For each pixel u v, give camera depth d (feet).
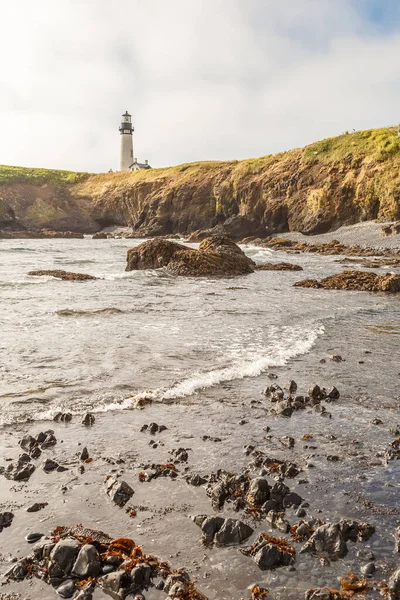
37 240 247.50
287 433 19.60
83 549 11.62
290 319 44.37
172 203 283.38
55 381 25.58
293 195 226.79
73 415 21.07
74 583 11.09
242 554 12.15
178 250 91.56
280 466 16.51
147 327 40.09
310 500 14.56
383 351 32.89
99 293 61.41
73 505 14.14
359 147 218.18
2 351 31.40
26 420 20.42
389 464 16.97
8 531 12.82
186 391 24.29
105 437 18.92
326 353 32.24
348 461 17.17
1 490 14.87
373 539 12.69
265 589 10.86
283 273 91.76
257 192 244.83
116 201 331.77
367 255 137.49
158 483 15.47
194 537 12.78
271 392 24.20
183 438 18.93
